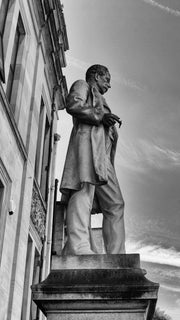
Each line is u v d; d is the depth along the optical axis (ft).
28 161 51.96
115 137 19.34
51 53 66.23
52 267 15.52
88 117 17.84
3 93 41.86
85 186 17.30
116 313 14.06
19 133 47.78
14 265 44.55
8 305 42.29
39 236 59.67
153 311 15.44
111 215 17.72
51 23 63.16
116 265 15.33
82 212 16.94
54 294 14.30
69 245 16.53
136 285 14.19
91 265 15.38
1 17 47.83
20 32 55.42
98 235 20.02
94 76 20.16
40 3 59.11
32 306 54.13
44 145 68.90
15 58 53.72
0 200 43.29
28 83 55.16
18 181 48.32
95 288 14.20
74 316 14.15
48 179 66.03
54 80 71.77
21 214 47.78
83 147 17.63
